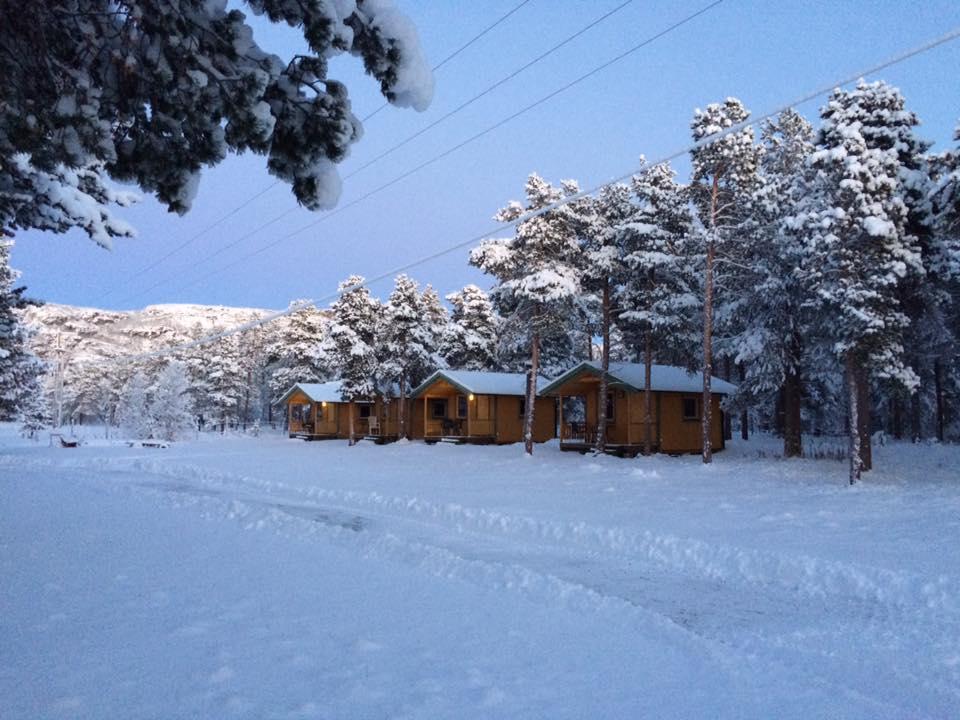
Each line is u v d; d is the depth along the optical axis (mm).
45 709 5320
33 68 4988
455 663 6688
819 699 6242
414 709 5516
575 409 53750
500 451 40188
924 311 27391
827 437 47750
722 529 15117
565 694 6039
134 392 69750
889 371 22953
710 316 30375
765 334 31344
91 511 17625
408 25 5145
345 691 5844
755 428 61500
